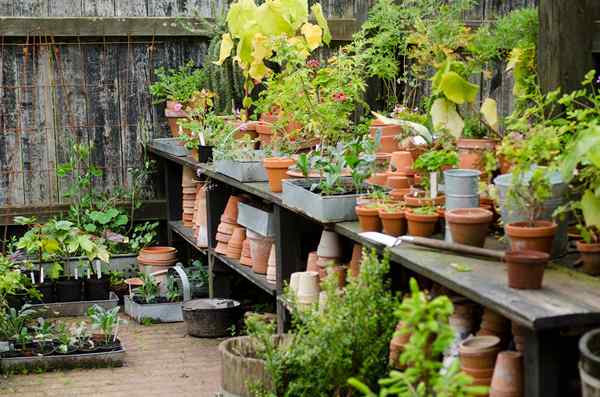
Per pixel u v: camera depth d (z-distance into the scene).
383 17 6.30
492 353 3.69
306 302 5.22
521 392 3.53
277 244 5.73
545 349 3.26
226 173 6.49
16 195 8.39
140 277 7.75
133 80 8.55
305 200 5.14
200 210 7.52
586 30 4.50
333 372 4.10
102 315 6.50
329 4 8.57
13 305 7.51
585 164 3.85
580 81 4.50
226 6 8.45
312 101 6.16
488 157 4.10
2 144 8.31
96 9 8.37
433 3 6.07
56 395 5.71
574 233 4.25
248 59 6.61
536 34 5.13
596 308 3.24
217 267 7.31
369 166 5.13
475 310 4.08
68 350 6.30
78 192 8.37
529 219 3.80
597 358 2.98
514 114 4.16
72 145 8.31
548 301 3.34
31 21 8.20
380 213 4.55
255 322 4.45
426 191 4.68
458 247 4.04
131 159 8.65
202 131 7.31
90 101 8.49
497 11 6.02
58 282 7.71
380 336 4.20
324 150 5.87
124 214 8.62
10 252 7.91
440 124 4.75
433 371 3.03
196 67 8.63
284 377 4.32
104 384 5.90
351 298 4.12
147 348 6.66
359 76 6.62
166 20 8.45
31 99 8.34
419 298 2.96
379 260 4.49
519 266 3.47
